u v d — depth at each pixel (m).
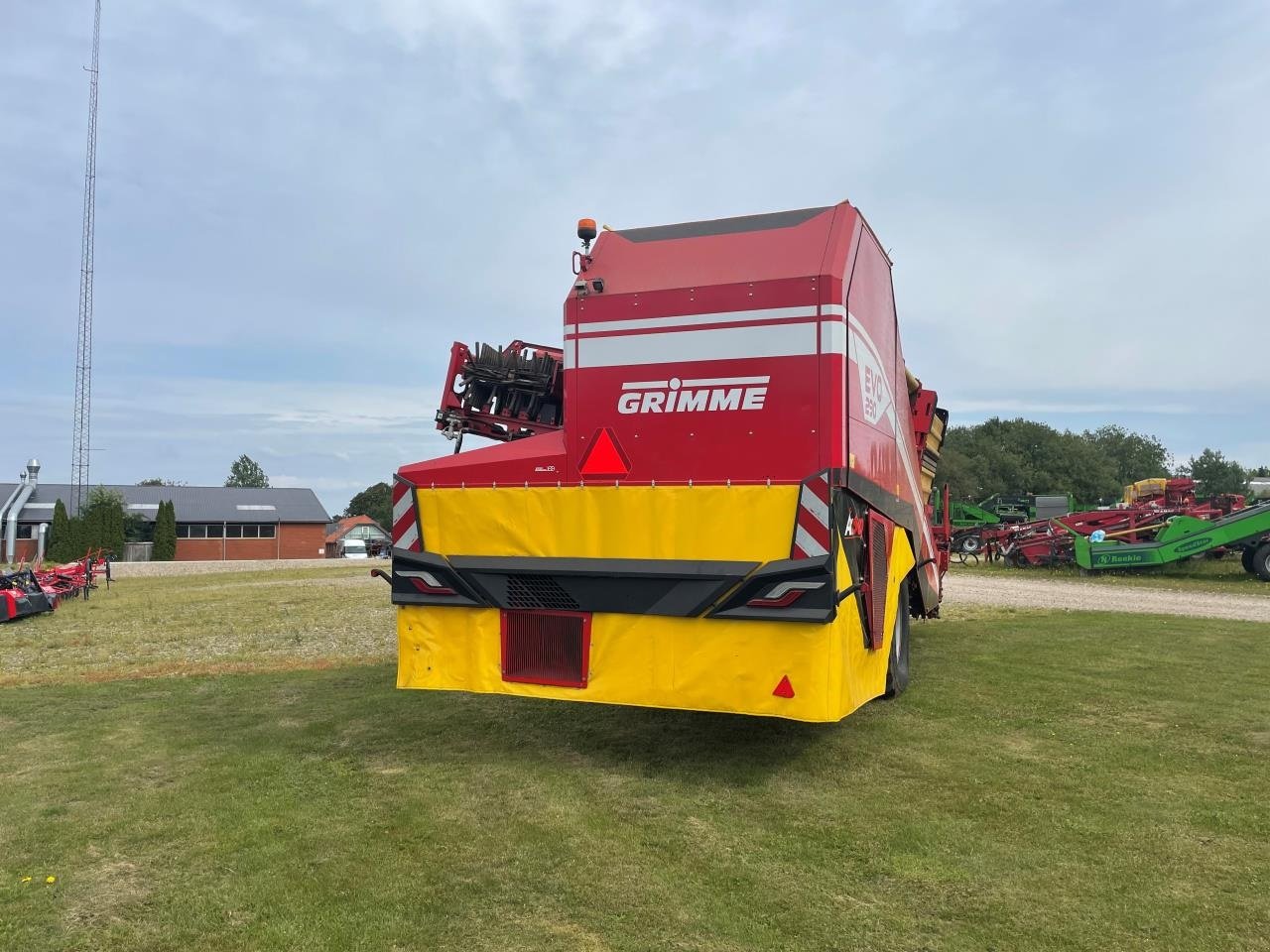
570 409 5.53
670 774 5.38
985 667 8.57
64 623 15.10
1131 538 24.36
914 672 8.34
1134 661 8.84
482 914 3.51
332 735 6.51
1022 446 96.12
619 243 5.79
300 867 4.00
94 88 52.53
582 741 6.24
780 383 5.08
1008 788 4.97
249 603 18.47
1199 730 6.17
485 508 5.63
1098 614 13.16
